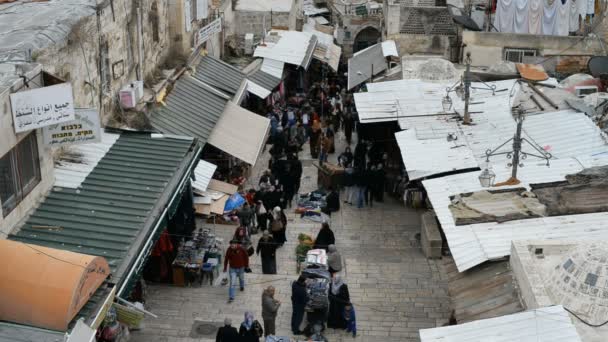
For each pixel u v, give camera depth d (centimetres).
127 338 1630
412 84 2766
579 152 2052
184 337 1792
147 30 2502
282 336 1758
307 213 2492
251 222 2333
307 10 5200
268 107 3331
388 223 2470
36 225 1549
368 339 1803
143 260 1521
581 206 1691
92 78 1988
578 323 1259
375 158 2744
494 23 3603
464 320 1438
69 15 1895
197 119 2491
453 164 2066
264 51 3553
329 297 1820
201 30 2992
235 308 1927
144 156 1923
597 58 2911
